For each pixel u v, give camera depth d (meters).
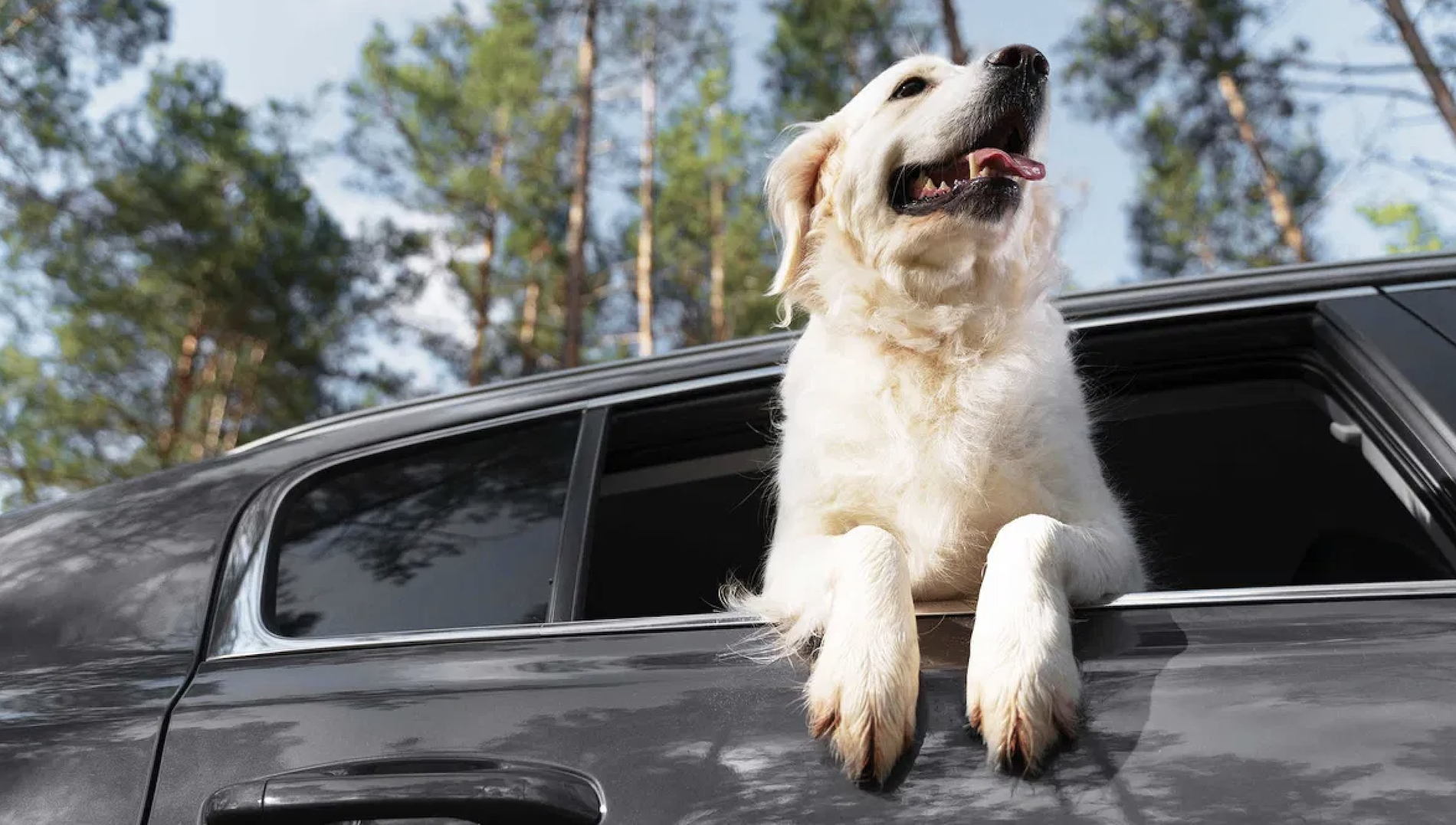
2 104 15.95
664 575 2.45
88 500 1.93
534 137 23.11
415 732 1.36
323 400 22.28
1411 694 1.17
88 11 16.11
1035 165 2.31
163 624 1.58
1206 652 1.29
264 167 20.86
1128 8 17.11
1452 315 1.69
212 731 1.40
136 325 19.64
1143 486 2.49
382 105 22.81
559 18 20.33
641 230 23.09
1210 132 18.66
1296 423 2.26
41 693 1.50
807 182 2.73
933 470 1.91
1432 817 1.06
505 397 1.93
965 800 1.19
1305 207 20.78
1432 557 2.29
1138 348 1.97
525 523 1.67
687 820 1.22
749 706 1.33
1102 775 1.18
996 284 2.21
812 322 2.48
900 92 2.62
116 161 17.81
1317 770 1.12
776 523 2.14
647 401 1.90
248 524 1.72
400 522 1.70
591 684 1.38
